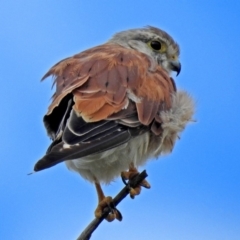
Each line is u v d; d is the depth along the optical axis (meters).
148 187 10.84
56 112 10.13
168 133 11.02
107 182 11.09
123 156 10.55
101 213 10.78
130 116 10.18
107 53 11.01
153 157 11.20
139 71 10.77
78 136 9.47
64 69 10.89
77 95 10.09
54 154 8.94
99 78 10.34
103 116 9.87
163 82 11.12
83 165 10.76
